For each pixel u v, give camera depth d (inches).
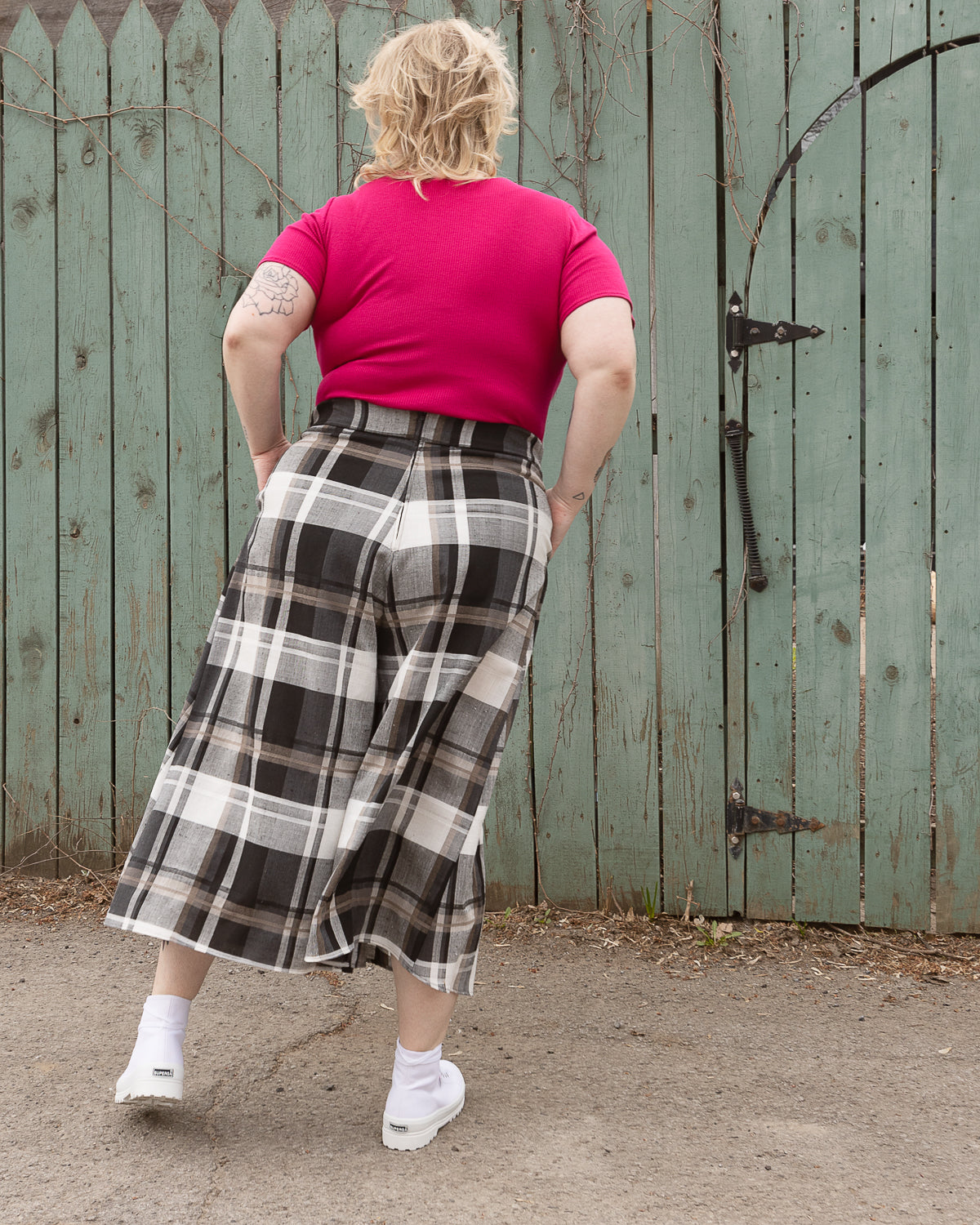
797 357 98.6
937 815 98.7
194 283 109.7
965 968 92.7
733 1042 78.3
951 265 95.8
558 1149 62.4
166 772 61.6
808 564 99.4
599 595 103.3
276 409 65.0
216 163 108.7
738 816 101.7
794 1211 56.3
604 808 104.4
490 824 106.5
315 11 105.9
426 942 61.2
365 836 58.1
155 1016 61.9
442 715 60.6
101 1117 65.4
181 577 111.3
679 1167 60.6
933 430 97.2
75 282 111.9
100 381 111.8
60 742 114.3
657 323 101.0
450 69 62.2
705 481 100.8
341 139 106.3
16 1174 58.7
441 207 61.7
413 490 59.5
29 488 113.7
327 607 59.1
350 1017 82.1
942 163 95.4
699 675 101.9
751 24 97.8
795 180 97.9
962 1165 61.3
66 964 92.7
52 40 115.0
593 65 100.8
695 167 99.5
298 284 61.8
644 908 104.1
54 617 113.7
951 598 97.2
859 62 96.7
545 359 63.4
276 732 58.9
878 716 99.2
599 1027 81.1
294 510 59.9
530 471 62.4
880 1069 73.9
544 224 62.2
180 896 58.7
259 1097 68.7
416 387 60.8
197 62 108.7
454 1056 75.9
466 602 58.7
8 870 115.4
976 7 94.0
